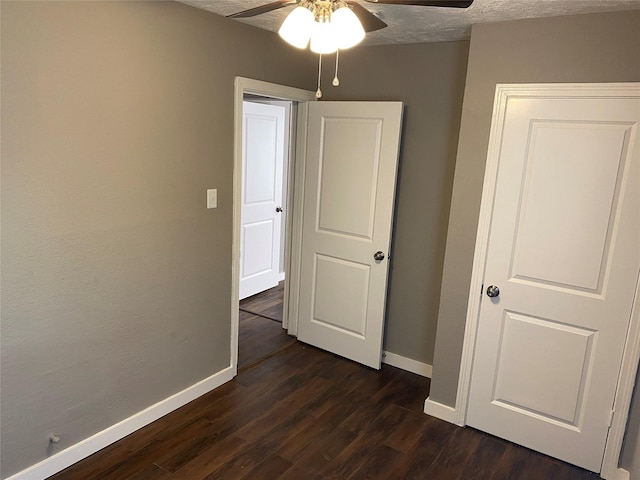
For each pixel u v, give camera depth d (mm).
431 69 3143
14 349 2064
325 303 3713
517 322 2637
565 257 2455
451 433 2814
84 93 2121
